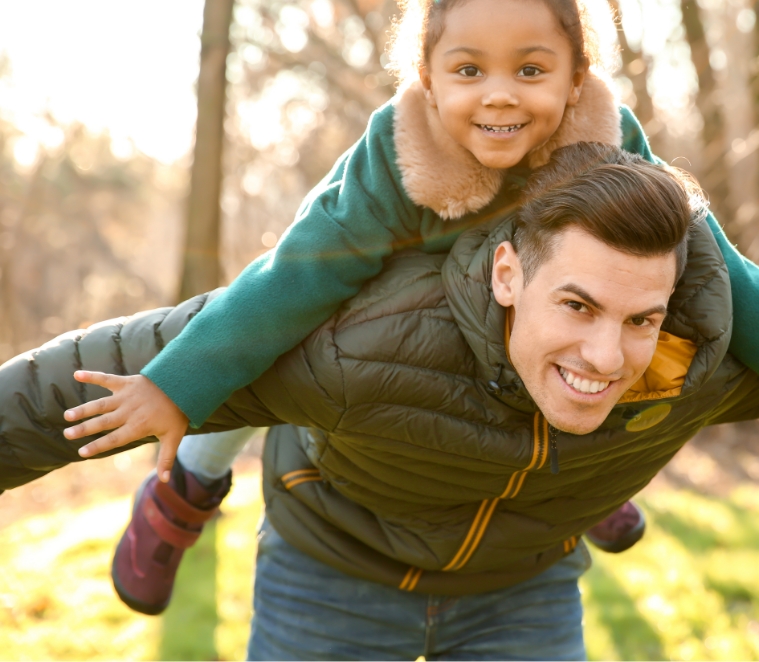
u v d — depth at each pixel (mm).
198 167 6234
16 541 5340
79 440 1774
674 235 1483
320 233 1723
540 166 1777
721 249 1876
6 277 17656
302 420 1803
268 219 11523
